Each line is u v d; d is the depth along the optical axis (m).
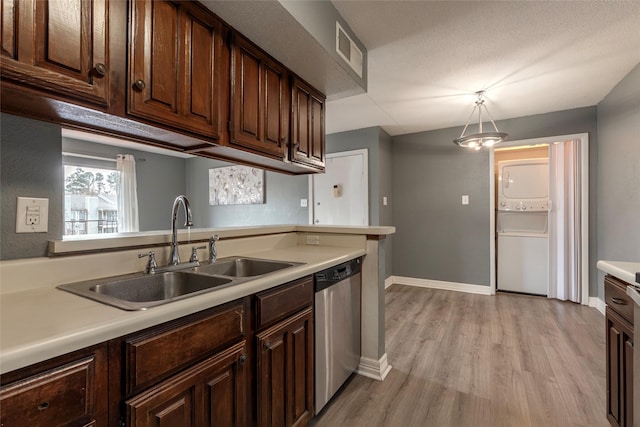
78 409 0.69
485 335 2.74
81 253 1.17
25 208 1.06
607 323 1.50
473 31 2.05
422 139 4.49
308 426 1.60
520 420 1.64
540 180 4.16
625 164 2.76
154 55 1.12
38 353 0.61
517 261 4.17
